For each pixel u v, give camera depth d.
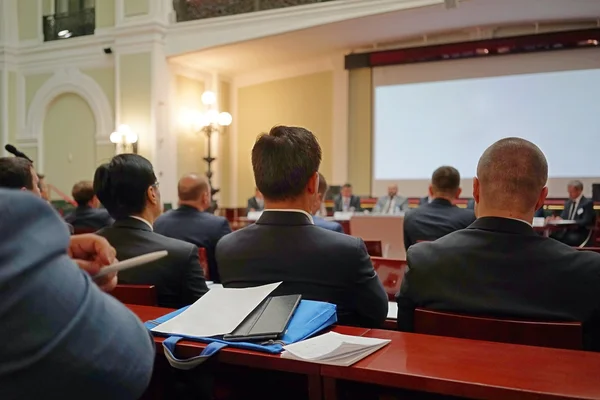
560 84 7.27
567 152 7.26
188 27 7.54
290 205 1.37
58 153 8.76
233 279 1.36
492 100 7.63
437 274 1.23
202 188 2.91
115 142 7.62
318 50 8.15
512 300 1.15
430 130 7.99
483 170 1.28
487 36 7.51
